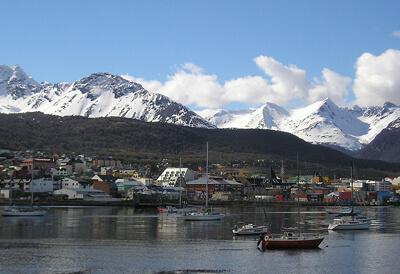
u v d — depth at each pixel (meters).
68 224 181.50
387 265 110.69
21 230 162.00
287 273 102.69
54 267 105.06
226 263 110.69
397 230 174.88
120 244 134.38
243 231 153.50
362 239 149.62
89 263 109.12
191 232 161.12
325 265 110.06
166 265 108.06
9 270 102.00
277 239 129.00
